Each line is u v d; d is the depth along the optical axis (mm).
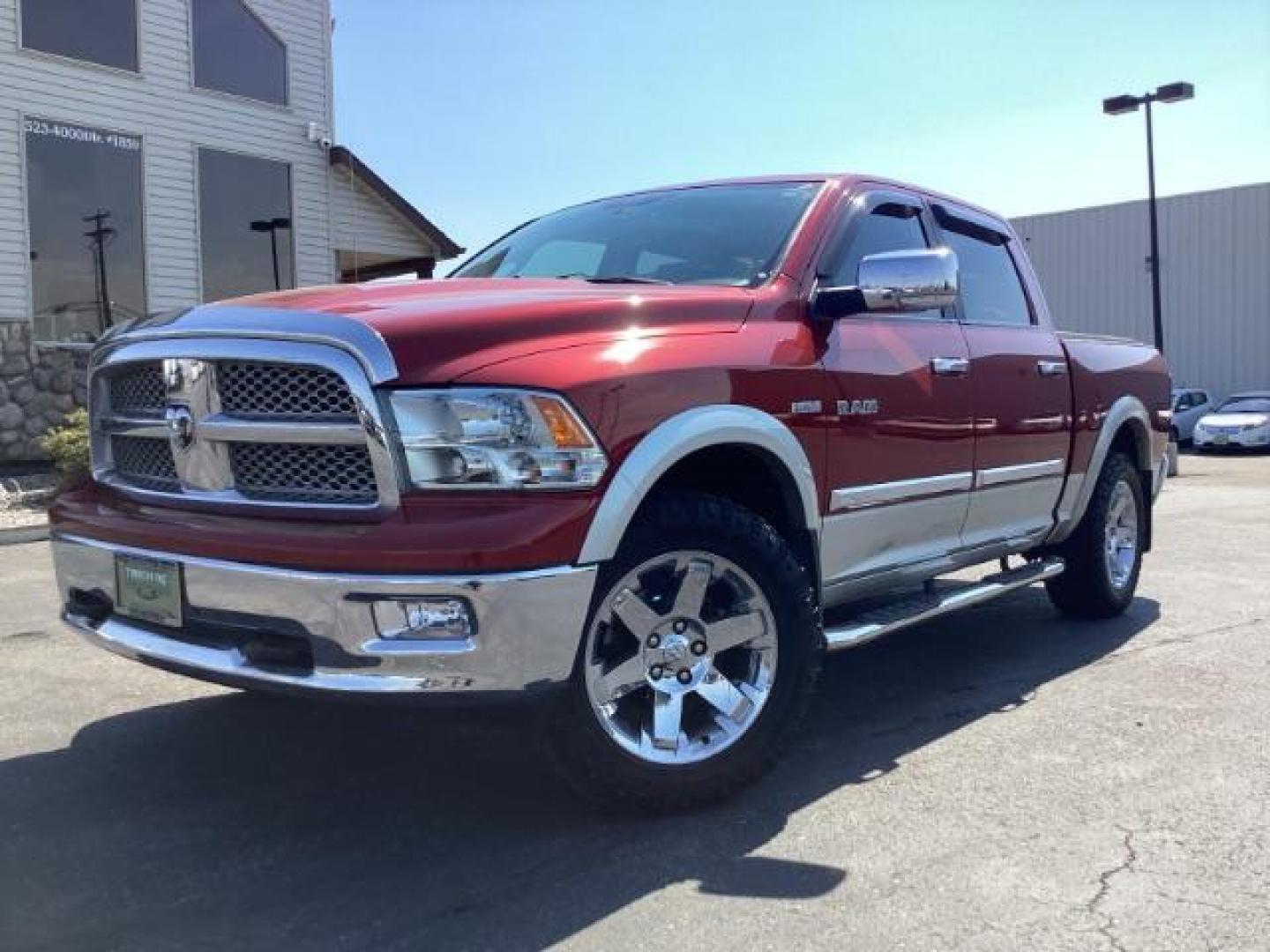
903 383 4266
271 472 3285
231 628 3199
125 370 3684
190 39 14438
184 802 3732
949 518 4680
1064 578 6195
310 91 15859
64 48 13289
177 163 14383
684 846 3348
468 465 2998
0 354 12781
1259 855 3260
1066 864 3213
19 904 3039
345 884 3139
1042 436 5273
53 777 3953
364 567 2949
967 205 5414
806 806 3646
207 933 2875
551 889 3094
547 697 3131
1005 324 5297
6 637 6012
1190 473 19141
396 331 3064
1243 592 7152
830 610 4902
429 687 2975
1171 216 33938
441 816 3596
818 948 2766
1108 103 24266
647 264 4383
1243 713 4582
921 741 4281
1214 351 33156
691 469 3764
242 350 3229
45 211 13188
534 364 3119
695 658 3527
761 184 4668
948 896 3025
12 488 12219
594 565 3121
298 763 4078
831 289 4055
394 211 16859
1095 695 4867
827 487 3918
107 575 3555
